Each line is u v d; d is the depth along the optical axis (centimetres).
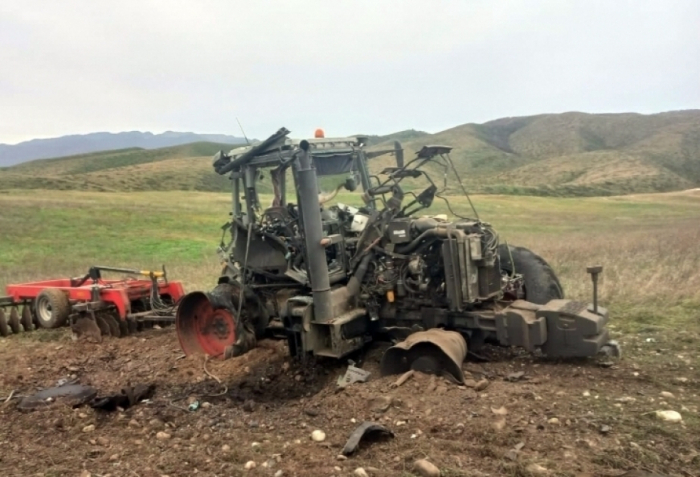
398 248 649
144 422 547
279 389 639
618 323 757
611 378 551
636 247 1622
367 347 693
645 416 459
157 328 925
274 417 540
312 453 439
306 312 624
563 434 434
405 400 514
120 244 2705
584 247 1695
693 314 782
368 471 398
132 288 919
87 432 527
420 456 414
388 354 586
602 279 1021
